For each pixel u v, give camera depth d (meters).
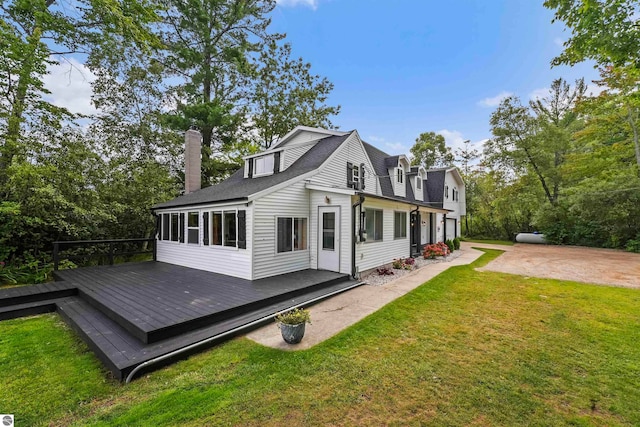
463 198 22.33
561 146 18.08
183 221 9.73
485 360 3.52
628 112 14.09
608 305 5.69
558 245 17.59
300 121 20.17
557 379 3.10
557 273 9.03
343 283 7.54
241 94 18.56
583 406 2.65
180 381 3.13
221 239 8.20
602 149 15.52
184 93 16.80
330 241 8.46
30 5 8.33
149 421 2.49
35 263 8.28
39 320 5.30
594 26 5.13
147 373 3.32
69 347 4.09
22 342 4.25
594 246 16.28
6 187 8.16
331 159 10.38
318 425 2.42
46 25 9.12
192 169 12.88
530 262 11.30
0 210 7.50
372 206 9.12
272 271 7.72
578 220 16.89
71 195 9.61
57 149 9.48
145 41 9.84
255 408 2.63
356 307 5.70
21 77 8.40
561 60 6.10
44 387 3.09
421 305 5.74
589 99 15.30
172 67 16.05
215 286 6.51
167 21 15.31
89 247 11.02
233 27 17.36
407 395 2.82
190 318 4.36
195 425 2.43
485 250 15.73
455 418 2.49
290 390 2.91
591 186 15.64
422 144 30.09
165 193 12.97
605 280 7.98
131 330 4.17
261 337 4.30
